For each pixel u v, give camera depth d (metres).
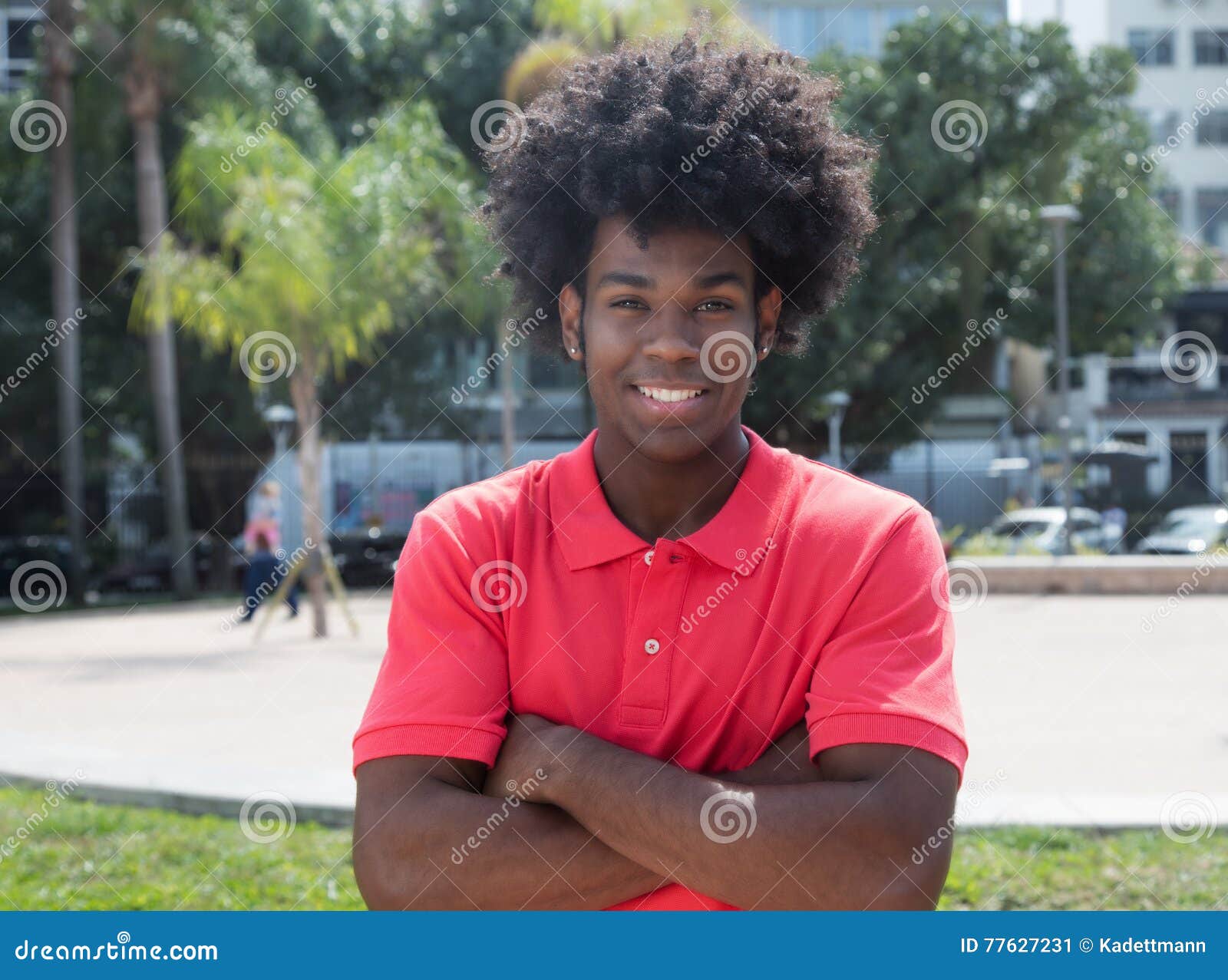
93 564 25.80
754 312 1.69
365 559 22.45
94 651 12.13
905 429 26.47
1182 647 11.12
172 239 15.09
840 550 1.52
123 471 25.97
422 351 24.41
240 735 7.01
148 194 20.41
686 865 1.43
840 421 26.70
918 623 1.51
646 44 1.81
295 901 3.82
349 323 13.84
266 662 10.69
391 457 27.36
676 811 1.43
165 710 8.05
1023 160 25.73
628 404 1.56
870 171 1.85
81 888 3.97
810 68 1.82
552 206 1.71
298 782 5.29
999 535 22.86
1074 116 25.44
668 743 1.52
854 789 1.43
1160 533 23.28
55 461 26.59
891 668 1.49
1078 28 42.03
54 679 9.87
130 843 4.57
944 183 24.34
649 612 1.53
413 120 16.56
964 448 32.47
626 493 1.58
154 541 25.95
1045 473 29.66
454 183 16.50
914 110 24.27
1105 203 26.12
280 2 20.61
